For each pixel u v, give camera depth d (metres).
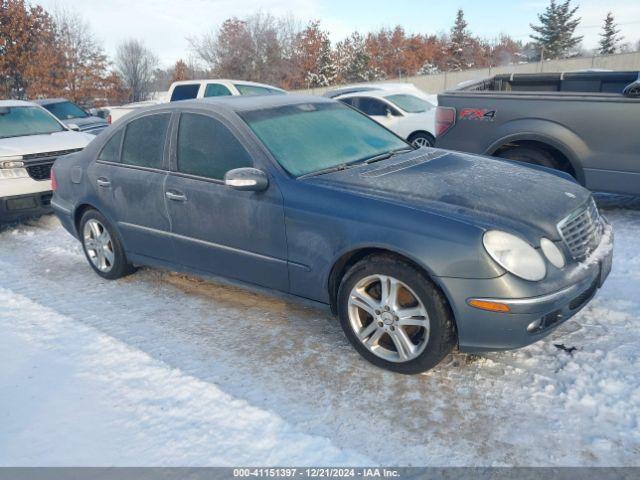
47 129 8.19
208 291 4.71
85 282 5.11
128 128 4.67
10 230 7.24
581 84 7.36
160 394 3.21
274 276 3.74
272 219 3.59
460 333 2.99
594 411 2.84
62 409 3.12
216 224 3.94
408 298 3.18
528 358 3.36
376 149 4.23
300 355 3.57
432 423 2.84
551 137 5.77
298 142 3.95
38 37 31.09
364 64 48.41
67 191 5.17
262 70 39.97
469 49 52.72
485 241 2.88
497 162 4.11
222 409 3.03
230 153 3.91
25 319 4.32
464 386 3.13
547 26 52.88
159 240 4.44
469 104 6.26
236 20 39.88
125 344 3.80
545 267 2.92
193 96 10.87
